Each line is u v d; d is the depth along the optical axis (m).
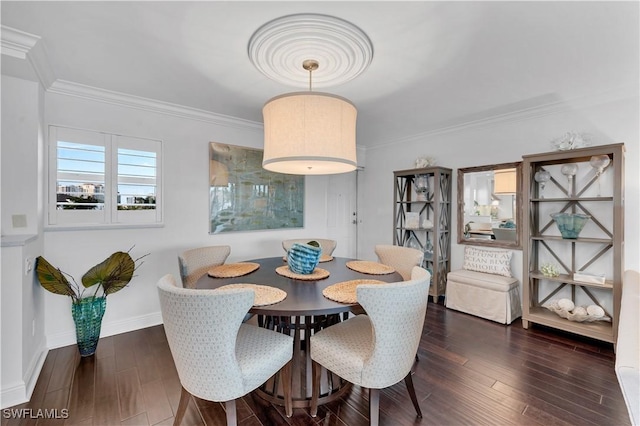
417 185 4.11
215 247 2.81
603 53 2.05
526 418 1.70
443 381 2.06
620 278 2.48
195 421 1.68
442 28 1.78
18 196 2.16
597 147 2.58
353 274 2.24
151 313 3.04
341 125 1.91
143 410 1.77
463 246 3.81
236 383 1.41
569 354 2.44
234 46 1.98
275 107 1.92
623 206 2.54
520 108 3.16
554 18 1.68
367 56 2.01
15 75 2.12
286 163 2.01
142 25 1.76
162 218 3.07
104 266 2.42
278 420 1.71
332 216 4.73
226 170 3.52
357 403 1.85
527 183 2.99
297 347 2.02
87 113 2.67
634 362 0.86
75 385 2.00
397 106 3.10
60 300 2.56
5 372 1.82
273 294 1.70
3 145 2.11
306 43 1.85
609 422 1.67
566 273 3.04
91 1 1.55
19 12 1.64
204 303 1.31
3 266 1.83
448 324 3.07
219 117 3.41
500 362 2.32
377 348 1.46
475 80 2.48
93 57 2.12
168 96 2.85
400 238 4.44
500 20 1.70
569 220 2.78
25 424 1.65
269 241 3.95
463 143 3.83
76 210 2.61
